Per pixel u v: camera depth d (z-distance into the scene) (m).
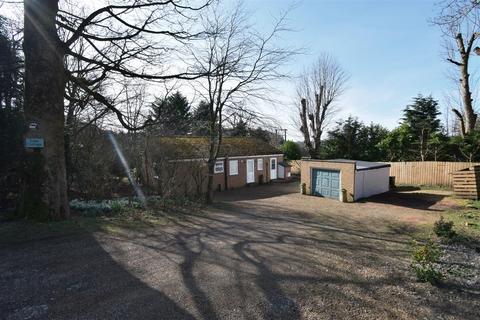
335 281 5.81
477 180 16.56
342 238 9.40
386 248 8.30
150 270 5.96
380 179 20.52
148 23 10.09
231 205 16.23
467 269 6.64
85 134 14.11
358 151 30.83
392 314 4.61
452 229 10.31
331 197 19.50
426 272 5.88
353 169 18.06
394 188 22.11
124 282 5.34
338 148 31.81
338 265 6.75
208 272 6.00
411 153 27.73
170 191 14.94
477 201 15.83
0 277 5.29
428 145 26.39
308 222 12.00
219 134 16.67
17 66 10.05
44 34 8.27
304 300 4.96
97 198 13.30
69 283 5.20
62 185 8.84
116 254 6.74
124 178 17.03
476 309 4.84
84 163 13.41
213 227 10.27
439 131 29.45
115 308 4.46
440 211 14.33
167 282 5.43
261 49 15.42
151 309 4.47
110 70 10.12
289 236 9.44
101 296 4.80
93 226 8.81
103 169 13.80
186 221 11.04
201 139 23.86
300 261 6.94
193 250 7.43
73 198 13.00
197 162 18.05
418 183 23.25
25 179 8.48
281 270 6.30
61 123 8.75
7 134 9.61
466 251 8.05
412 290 5.48
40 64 8.26
